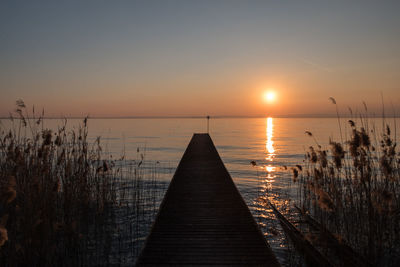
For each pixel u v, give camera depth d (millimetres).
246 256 4836
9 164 6828
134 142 41094
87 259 5492
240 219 6488
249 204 10602
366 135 5031
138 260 4691
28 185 5633
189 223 6258
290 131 72625
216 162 13633
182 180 10125
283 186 13664
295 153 28422
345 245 5207
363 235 5203
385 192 4770
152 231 5844
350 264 4809
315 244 5402
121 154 26969
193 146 19422
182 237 5559
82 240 5734
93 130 73812
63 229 5285
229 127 100812
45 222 4656
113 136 53312
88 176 8141
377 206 4852
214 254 4906
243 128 92688
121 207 9633
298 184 13430
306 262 5527
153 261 4668
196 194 8438
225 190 8844
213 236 5609
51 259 4832
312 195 8539
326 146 33906
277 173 17391
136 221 8320
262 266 4520
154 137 52219
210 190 8852
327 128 81125
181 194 8445
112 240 6891
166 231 5840
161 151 30281
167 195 8312
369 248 4898
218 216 6676
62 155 6250
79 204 6598
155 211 9359
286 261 5988
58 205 6371
